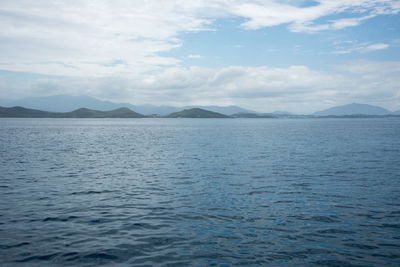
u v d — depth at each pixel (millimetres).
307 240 14594
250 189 25578
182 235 15180
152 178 30547
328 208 19859
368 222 17141
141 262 12266
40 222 17000
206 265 12023
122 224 16812
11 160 42656
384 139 83250
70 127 185625
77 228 16125
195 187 26391
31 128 162500
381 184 27359
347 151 54750
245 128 179625
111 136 104312
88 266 11891
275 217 18031
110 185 27156
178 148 62438
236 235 15180
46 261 12234
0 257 12508
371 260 12586
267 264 12125
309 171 34312
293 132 128125
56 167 37219
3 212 18734
